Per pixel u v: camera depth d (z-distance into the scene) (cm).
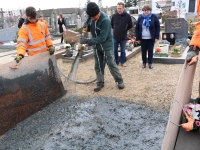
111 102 402
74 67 453
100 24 400
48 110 382
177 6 2328
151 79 518
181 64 634
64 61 746
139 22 575
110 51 432
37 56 374
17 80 341
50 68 403
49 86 402
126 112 362
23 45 363
